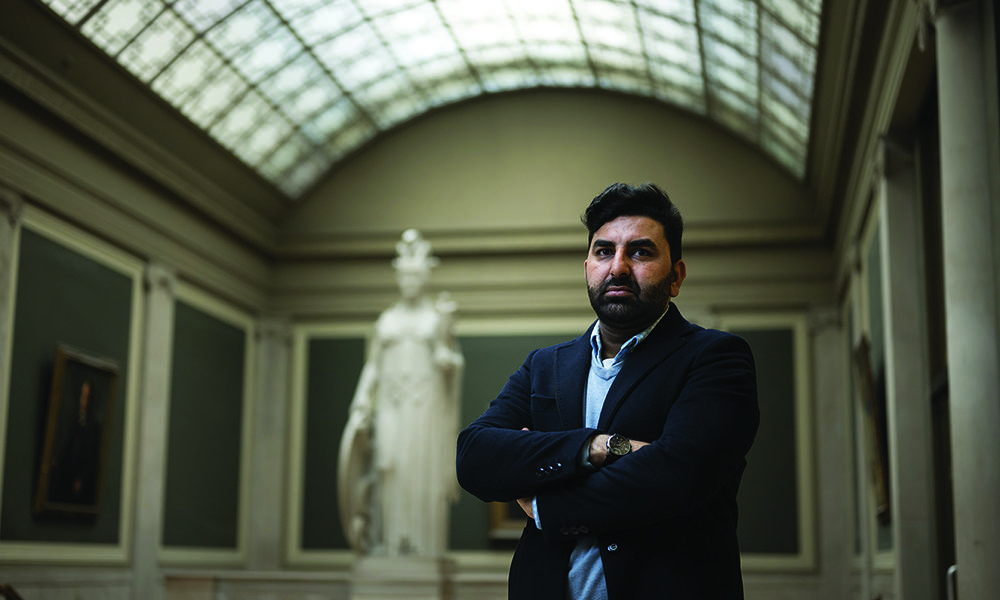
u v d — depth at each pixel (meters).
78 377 16.38
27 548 15.20
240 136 22.19
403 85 23.50
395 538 16.08
